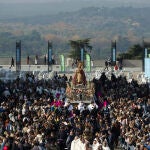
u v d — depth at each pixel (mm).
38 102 114625
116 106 120875
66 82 148125
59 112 110812
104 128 103562
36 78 159250
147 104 129500
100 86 144375
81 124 102750
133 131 104250
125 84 151625
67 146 96938
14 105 112188
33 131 93125
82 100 133875
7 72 164375
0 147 85312
